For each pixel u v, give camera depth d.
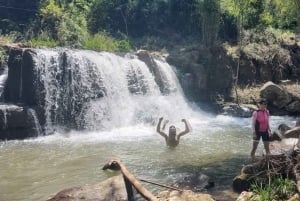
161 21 34.66
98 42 26.22
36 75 17.09
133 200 8.23
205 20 28.02
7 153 12.98
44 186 9.51
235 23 29.92
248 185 8.86
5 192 9.12
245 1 27.34
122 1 34.44
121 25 34.53
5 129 15.48
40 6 28.88
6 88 17.28
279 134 13.79
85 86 18.81
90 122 18.28
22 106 16.52
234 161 11.63
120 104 20.06
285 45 29.98
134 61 21.91
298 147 9.90
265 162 9.16
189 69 25.16
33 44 21.41
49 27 27.02
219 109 23.56
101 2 32.00
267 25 31.89
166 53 27.45
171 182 9.62
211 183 9.43
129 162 11.59
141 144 14.22
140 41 32.44
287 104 23.38
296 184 7.80
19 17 29.75
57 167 11.13
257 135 11.74
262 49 28.06
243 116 22.02
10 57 17.36
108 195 8.29
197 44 30.42
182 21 34.34
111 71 20.27
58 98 17.70
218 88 25.06
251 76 26.41
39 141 15.15
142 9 34.38
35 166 11.27
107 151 13.09
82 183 9.69
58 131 17.17
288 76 28.80
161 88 22.95
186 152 12.84
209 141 14.66
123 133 16.88
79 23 29.23
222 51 25.83
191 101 24.41
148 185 9.39
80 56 18.91
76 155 12.57
